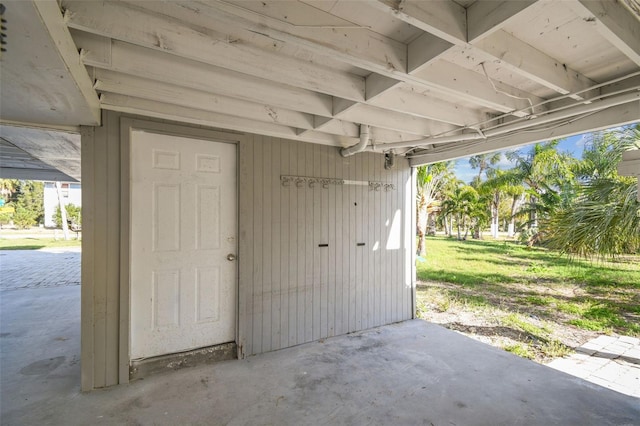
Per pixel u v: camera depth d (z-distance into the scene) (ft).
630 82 6.64
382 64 5.26
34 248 36.58
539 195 30.22
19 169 17.60
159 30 4.76
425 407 6.97
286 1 4.36
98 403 6.97
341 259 11.46
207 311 9.09
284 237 10.21
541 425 6.41
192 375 8.27
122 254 7.79
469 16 4.54
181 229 8.74
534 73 5.64
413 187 13.65
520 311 15.28
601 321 13.62
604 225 11.18
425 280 22.85
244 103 7.81
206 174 9.11
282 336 10.13
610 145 13.96
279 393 7.47
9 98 5.63
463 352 9.93
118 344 7.77
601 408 7.00
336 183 11.37
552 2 4.39
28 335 10.68
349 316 11.64
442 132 9.64
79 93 5.38
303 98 7.35
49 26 3.57
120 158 7.77
